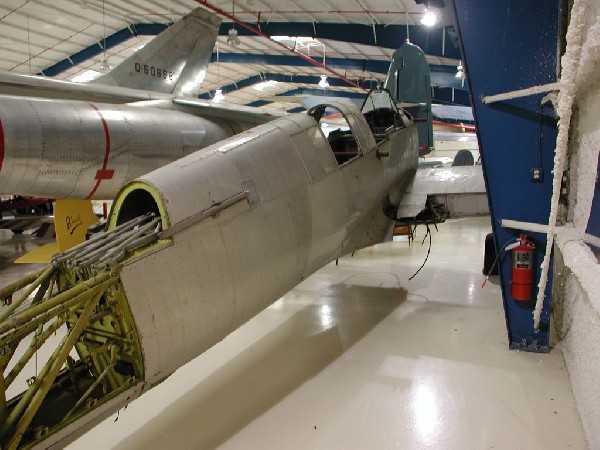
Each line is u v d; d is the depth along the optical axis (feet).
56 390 7.91
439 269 22.43
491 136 11.79
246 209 9.07
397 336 13.74
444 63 47.37
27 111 16.12
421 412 9.48
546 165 11.48
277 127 11.41
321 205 11.32
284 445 8.49
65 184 17.63
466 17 11.26
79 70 62.13
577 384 9.80
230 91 80.89
